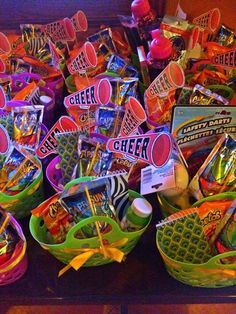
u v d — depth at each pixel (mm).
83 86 878
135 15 929
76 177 665
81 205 594
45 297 632
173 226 588
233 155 647
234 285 638
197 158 712
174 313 1148
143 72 878
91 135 737
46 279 650
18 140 754
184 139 698
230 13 986
